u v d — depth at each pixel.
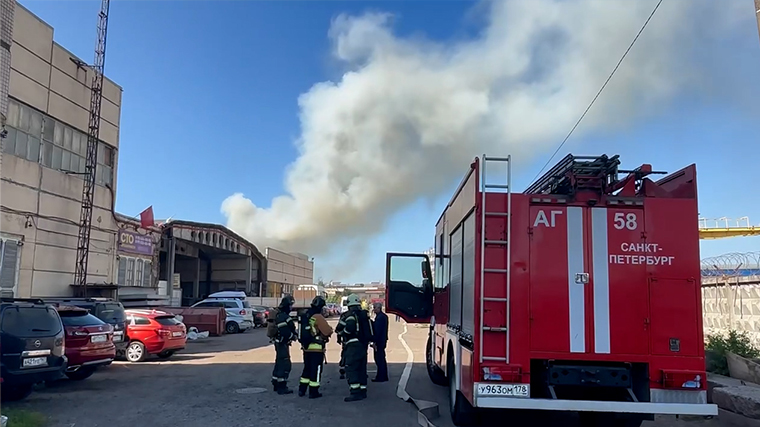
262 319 36.38
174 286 39.22
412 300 12.77
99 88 26.11
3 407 9.47
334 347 22.33
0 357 8.84
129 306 27.31
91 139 25.48
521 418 9.14
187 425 8.31
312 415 9.06
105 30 27.28
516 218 6.84
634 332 6.59
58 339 10.23
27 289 21.36
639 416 7.72
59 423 8.41
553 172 7.51
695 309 6.60
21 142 21.42
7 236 20.44
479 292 6.77
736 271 14.80
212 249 48.34
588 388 7.15
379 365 12.95
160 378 13.12
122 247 28.66
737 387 9.75
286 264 70.00
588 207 6.83
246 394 10.95
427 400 10.55
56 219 23.14
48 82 22.89
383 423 8.55
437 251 11.86
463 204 8.03
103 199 26.98
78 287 23.97
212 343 23.89
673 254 6.70
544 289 6.71
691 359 6.50
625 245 6.74
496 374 6.59
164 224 36.19
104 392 11.14
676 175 7.24
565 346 6.61
